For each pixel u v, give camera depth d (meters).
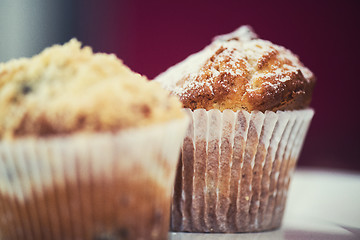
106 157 0.21
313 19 0.57
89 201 0.22
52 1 0.64
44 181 0.22
